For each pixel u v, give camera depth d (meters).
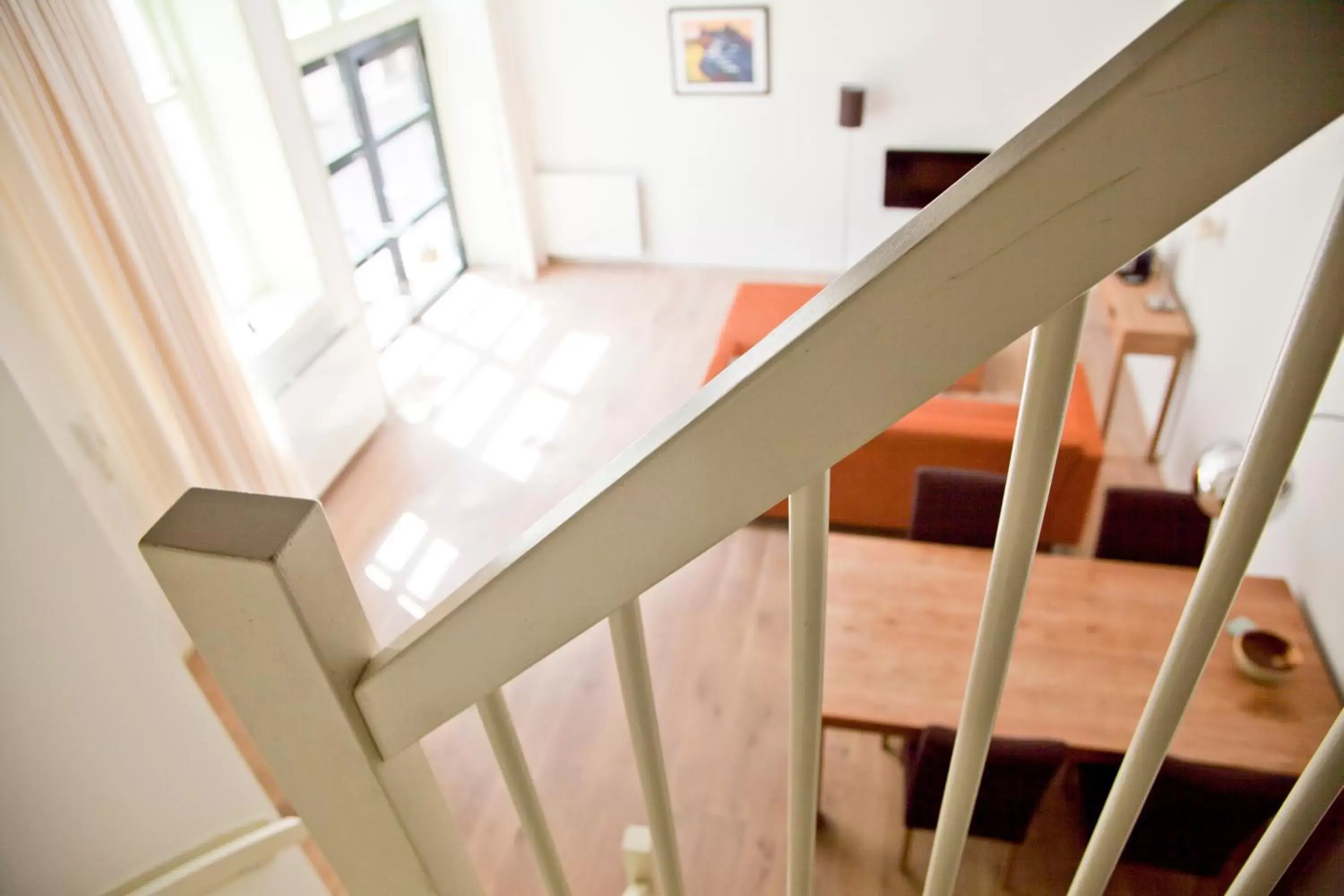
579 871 2.88
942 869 0.83
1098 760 2.30
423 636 0.70
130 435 3.36
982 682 0.66
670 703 3.40
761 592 3.84
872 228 6.28
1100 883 0.77
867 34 5.60
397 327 6.01
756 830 2.96
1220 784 1.98
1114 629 2.57
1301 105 0.36
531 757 3.24
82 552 1.35
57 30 2.87
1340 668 2.45
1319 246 0.42
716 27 5.77
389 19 5.55
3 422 1.22
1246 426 3.40
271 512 0.69
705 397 0.53
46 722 1.40
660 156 6.37
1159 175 0.39
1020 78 5.54
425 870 0.92
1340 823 0.74
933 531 3.06
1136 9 5.19
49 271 2.97
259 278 4.65
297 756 0.82
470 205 6.73
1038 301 0.44
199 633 0.73
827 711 2.42
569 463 4.80
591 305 6.33
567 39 6.04
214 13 3.91
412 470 4.80
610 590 0.62
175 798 1.62
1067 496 3.57
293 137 4.34
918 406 0.49
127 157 3.18
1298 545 2.82
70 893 1.55
